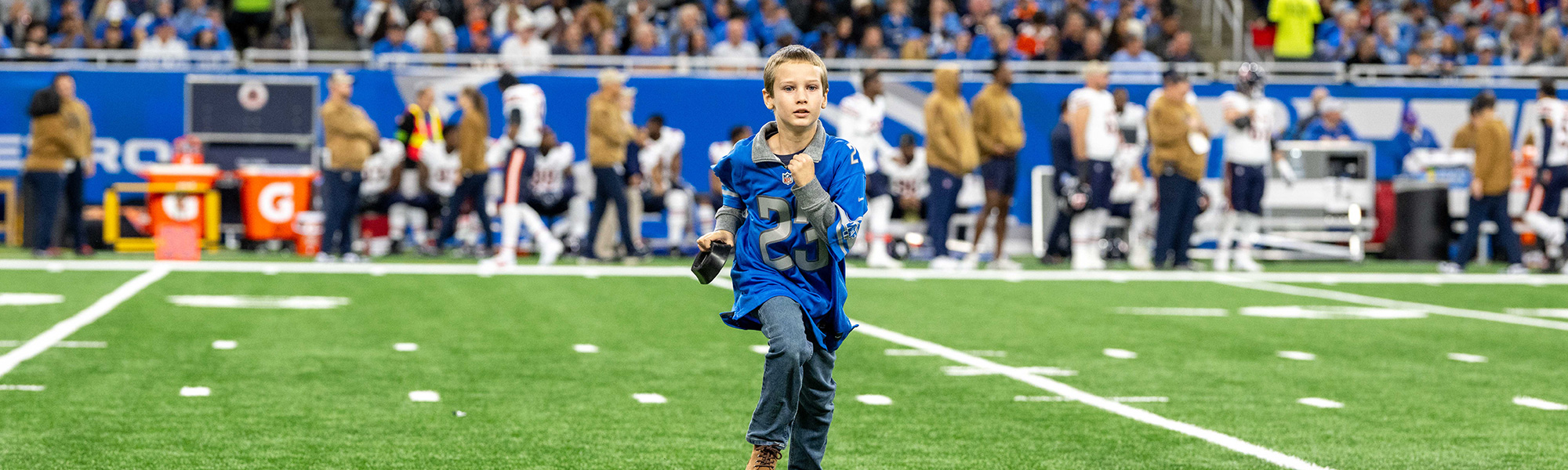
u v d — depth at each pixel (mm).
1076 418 4773
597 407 4922
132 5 16781
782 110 3188
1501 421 4770
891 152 13453
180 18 15672
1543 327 7977
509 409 4863
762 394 3182
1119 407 5031
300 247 13242
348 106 12109
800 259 3285
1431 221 14539
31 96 13969
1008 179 12234
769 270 3291
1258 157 12570
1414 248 14633
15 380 5320
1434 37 17656
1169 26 16984
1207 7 19812
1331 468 3941
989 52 15961
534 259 13148
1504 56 17922
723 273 11156
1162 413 4902
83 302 8219
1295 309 8953
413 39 15938
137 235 13539
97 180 14047
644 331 7250
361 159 12039
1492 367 6223
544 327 7418
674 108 14531
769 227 3275
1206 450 4191
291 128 14133
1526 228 14555
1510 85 15484
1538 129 12984
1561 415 4914
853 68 15039
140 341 6551
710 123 14570
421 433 4379
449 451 4090
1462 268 12695
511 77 11805
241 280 9961
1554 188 12914
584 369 5887
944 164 12164
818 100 3193
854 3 17344
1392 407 5086
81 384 5262
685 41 15977
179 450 4059
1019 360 6340
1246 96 12578
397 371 5742
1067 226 13180
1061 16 17016
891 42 17203
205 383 5348
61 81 12031
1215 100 15008
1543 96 12984
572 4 17766
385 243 13445
